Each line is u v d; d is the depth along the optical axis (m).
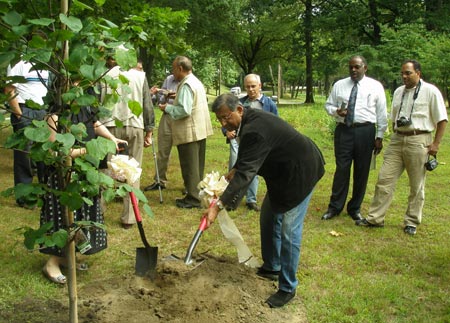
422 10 23.83
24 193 2.40
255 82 5.95
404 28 19.73
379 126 5.90
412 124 5.36
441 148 12.24
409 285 4.16
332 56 30.84
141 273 4.11
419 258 4.78
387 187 5.61
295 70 50.75
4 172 7.71
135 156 5.67
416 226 5.55
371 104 5.79
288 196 3.60
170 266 4.20
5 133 10.38
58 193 2.43
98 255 4.57
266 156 3.41
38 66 2.41
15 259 4.36
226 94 3.43
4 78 2.49
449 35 19.58
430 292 4.04
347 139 5.83
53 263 4.04
